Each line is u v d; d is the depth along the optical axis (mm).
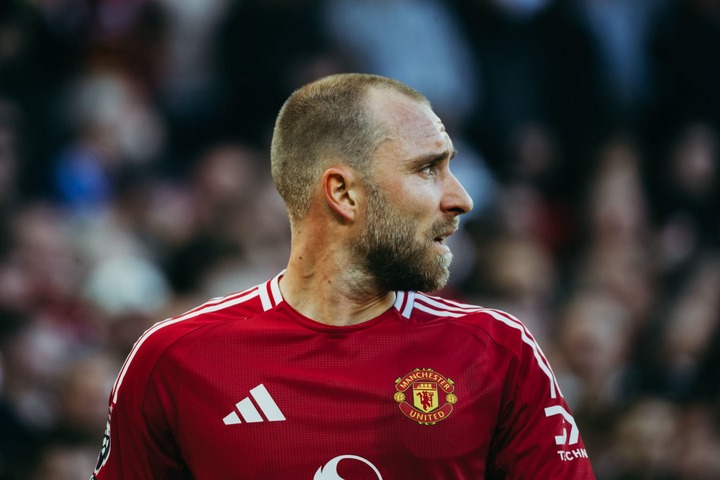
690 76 36906
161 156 31750
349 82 10547
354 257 10406
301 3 32938
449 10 33875
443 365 10367
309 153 10492
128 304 25859
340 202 10352
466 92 33750
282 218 28625
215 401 10305
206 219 28656
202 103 32875
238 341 10461
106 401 21500
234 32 33094
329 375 10305
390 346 10430
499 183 33344
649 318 29219
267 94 32938
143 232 28688
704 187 34719
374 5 32438
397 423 10172
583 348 24578
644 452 22828
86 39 31938
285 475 10125
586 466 10562
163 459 10594
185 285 27781
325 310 10516
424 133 10320
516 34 34375
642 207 33656
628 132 35625
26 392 22500
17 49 30906
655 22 37031
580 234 33094
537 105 34875
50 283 25766
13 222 26562
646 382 26297
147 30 32562
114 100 30609
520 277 27969
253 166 30344
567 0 34969
